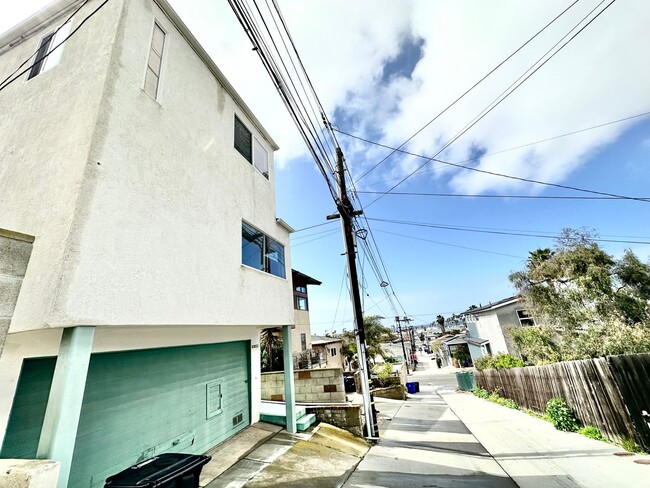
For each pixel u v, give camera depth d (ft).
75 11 16.34
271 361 48.44
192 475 9.46
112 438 13.21
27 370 11.41
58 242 9.98
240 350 24.70
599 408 21.42
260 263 23.31
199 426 18.53
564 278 45.06
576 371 24.03
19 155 13.79
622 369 19.04
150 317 12.29
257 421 24.77
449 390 70.85
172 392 16.97
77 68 13.87
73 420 9.06
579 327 40.70
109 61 12.76
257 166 25.95
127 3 14.47
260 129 27.27
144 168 13.39
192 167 16.88
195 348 19.51
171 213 14.56
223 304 17.35
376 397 55.88
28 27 18.22
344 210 30.40
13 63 17.94
